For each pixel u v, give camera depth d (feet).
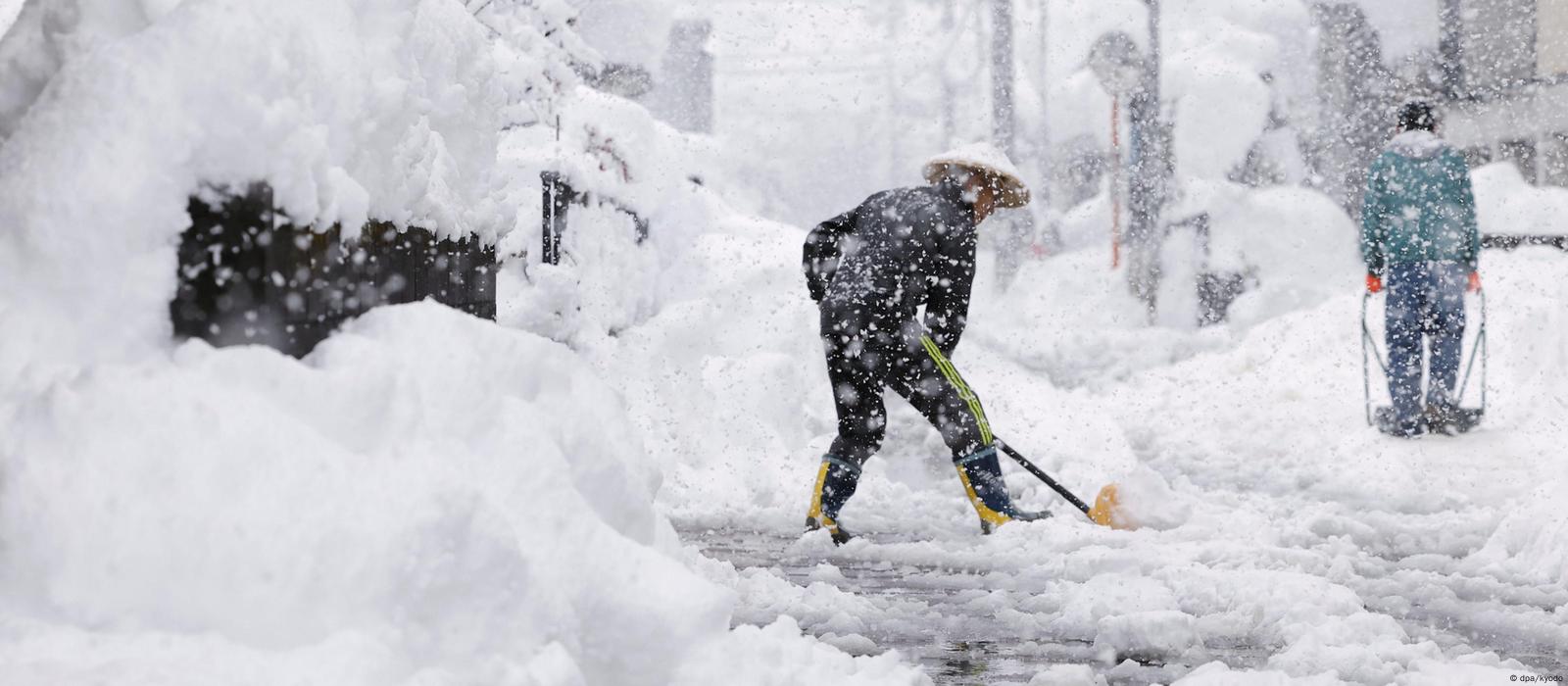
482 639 15.06
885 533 47.01
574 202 73.41
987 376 79.00
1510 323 89.10
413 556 14.71
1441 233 75.10
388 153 19.92
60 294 15.87
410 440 16.05
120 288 15.98
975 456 45.62
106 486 14.12
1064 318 151.53
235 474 14.43
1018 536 43.73
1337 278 158.81
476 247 25.00
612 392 20.97
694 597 17.02
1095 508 45.37
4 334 15.56
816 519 44.60
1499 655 26.94
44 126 16.48
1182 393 99.55
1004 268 161.27
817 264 48.44
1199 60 179.52
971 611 31.94
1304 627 27.78
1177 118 177.78
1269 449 75.87
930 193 45.88
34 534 13.97
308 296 17.57
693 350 66.44
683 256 78.18
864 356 44.70
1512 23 157.48
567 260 70.38
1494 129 160.76
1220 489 60.90
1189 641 27.20
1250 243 161.68
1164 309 156.66
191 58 16.56
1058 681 23.86
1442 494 56.75
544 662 15.30
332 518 14.55
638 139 82.84
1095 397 100.32
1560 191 131.03
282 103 16.90
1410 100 77.97
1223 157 176.24
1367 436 76.54
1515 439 72.69
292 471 14.66
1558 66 148.87
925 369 45.11
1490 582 34.88
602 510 19.10
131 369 14.99
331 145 18.08
